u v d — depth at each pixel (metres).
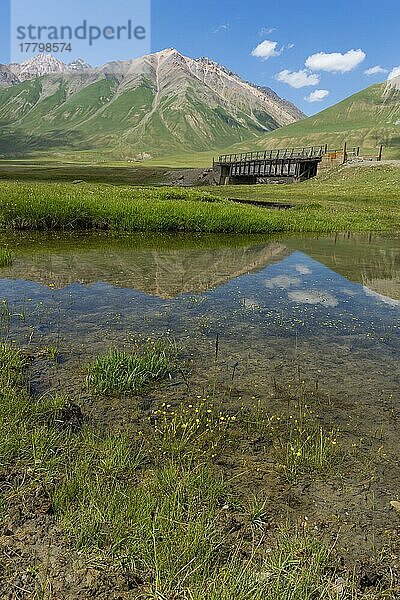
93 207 21.91
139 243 18.56
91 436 4.76
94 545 3.38
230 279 12.77
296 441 4.94
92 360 6.82
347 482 4.32
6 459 4.21
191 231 22.20
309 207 31.86
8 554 3.27
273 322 9.09
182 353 7.34
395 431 5.24
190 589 3.07
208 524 3.62
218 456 4.64
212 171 69.88
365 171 49.59
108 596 3.02
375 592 3.22
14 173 70.38
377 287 12.28
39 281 11.66
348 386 6.36
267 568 3.28
